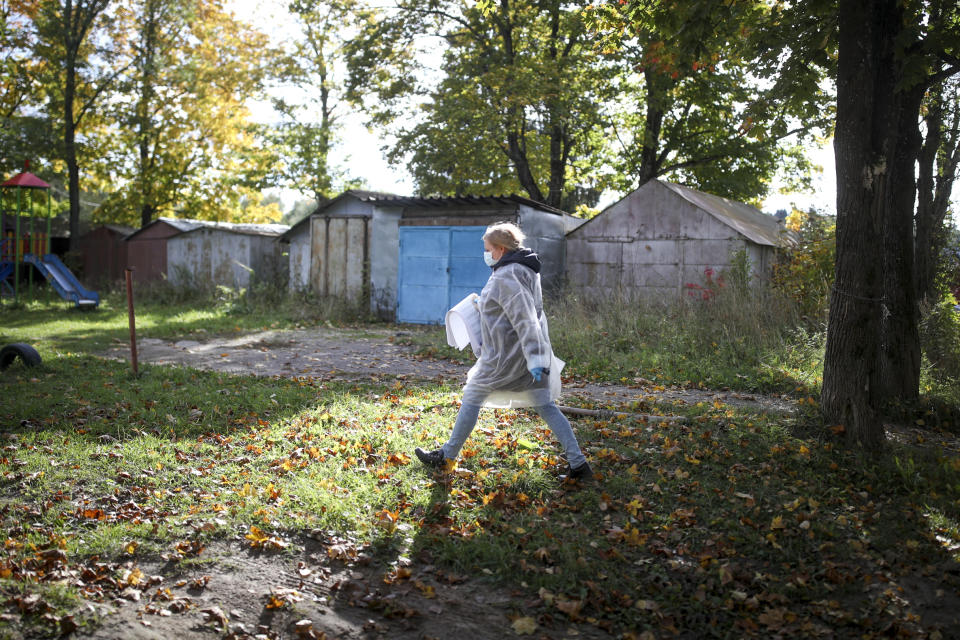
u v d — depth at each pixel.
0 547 3.64
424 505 4.39
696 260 15.52
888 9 5.61
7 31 25.70
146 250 24.75
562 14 20.55
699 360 9.44
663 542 4.01
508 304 4.46
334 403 7.04
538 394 4.69
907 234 7.04
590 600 3.40
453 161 21.66
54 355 10.13
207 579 3.49
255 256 23.52
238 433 5.93
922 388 7.60
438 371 9.64
